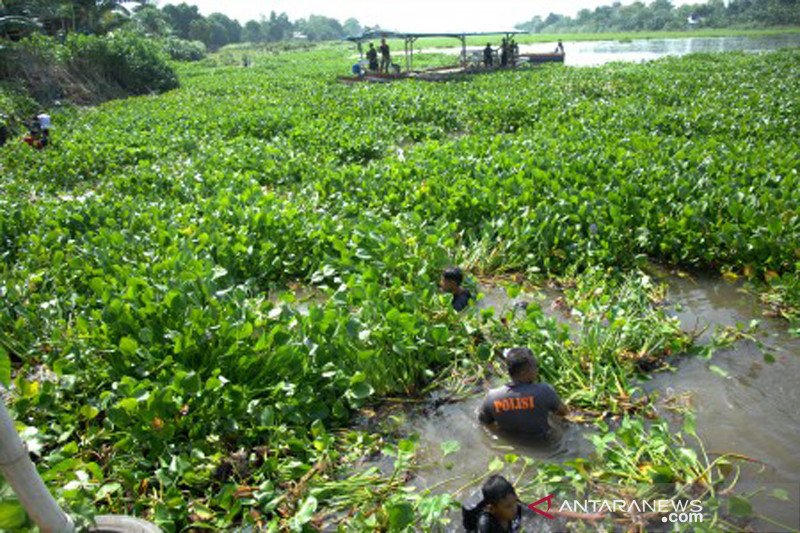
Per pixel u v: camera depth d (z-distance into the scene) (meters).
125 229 8.99
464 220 9.45
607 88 23.94
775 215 8.13
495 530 3.96
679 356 6.05
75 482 4.30
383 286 7.46
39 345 6.53
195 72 48.94
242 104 24.38
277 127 19.05
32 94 26.98
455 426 5.29
